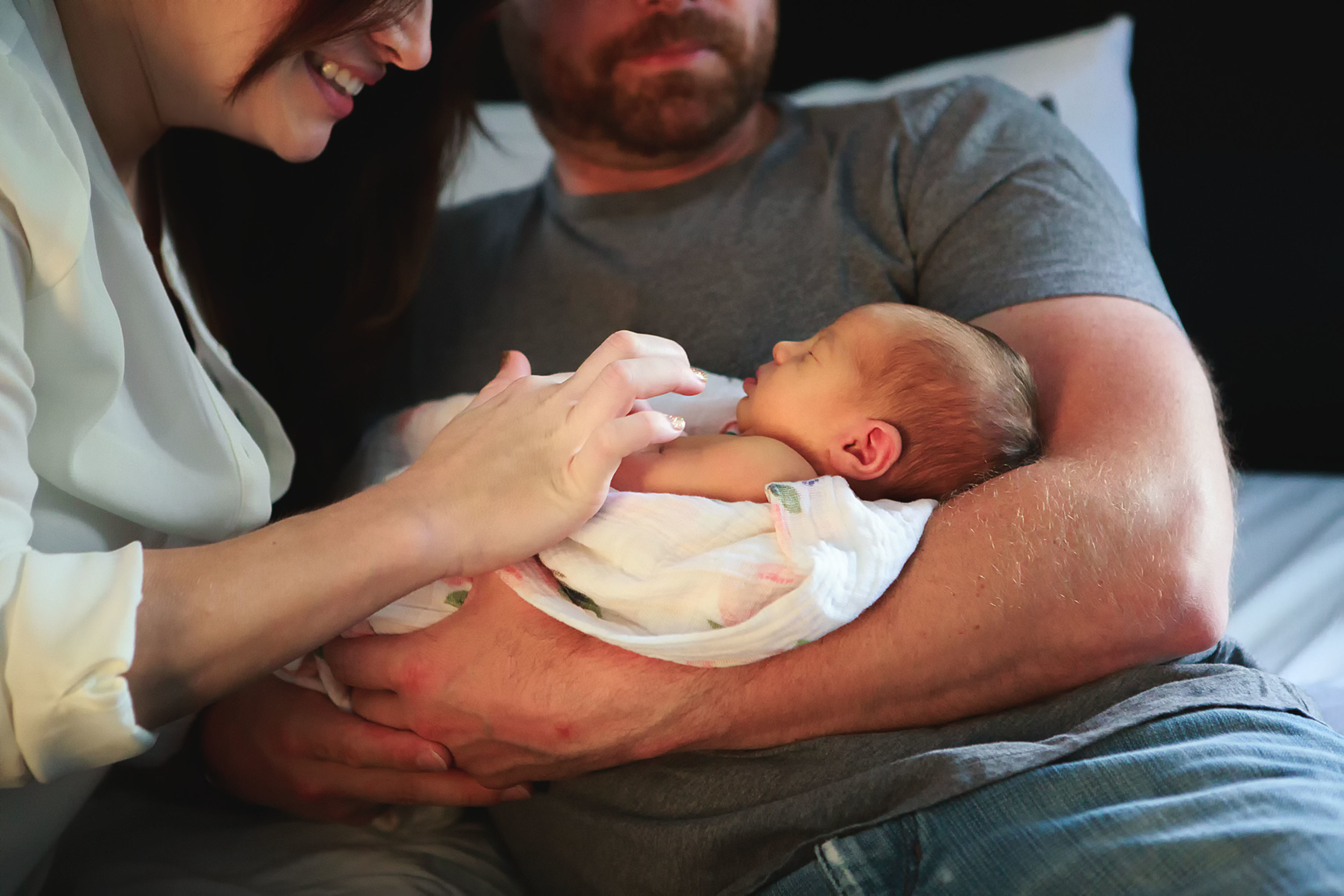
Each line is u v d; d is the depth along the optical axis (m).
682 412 1.12
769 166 1.41
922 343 0.97
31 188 0.74
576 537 0.86
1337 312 1.96
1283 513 1.69
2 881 0.82
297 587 0.71
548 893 0.98
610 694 0.85
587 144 1.47
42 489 0.83
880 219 1.31
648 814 0.88
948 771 0.75
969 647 0.83
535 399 0.84
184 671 0.69
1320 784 0.71
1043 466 0.92
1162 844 0.66
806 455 0.99
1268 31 1.93
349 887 0.94
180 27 0.92
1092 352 1.03
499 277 1.47
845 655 0.84
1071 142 1.31
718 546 0.85
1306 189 1.95
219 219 1.32
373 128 1.30
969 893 0.70
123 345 0.83
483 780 0.94
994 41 2.13
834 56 2.21
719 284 1.32
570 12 1.36
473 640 0.89
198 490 0.93
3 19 0.77
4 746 0.64
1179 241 2.05
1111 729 0.77
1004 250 1.18
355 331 1.40
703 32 1.35
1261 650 1.29
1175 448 0.93
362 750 0.94
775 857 0.80
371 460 1.24
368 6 0.90
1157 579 0.84
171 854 1.00
